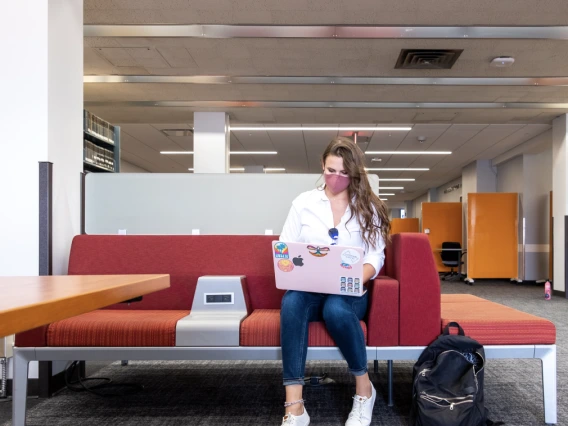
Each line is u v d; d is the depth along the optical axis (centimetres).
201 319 184
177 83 546
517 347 176
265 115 682
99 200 273
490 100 604
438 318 179
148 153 1013
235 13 388
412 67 496
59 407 200
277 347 177
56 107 242
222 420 182
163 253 226
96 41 434
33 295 84
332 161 177
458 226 1033
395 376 246
